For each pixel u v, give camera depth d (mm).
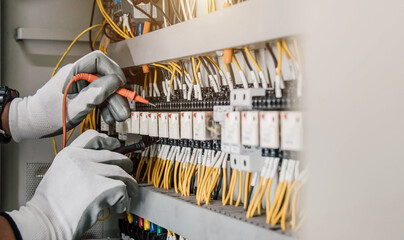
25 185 1624
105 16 1463
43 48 1653
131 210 1341
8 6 1604
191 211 1021
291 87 841
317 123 616
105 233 1677
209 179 1058
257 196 933
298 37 766
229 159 1109
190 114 1093
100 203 1020
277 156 889
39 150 1646
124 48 1399
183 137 1117
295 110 822
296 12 712
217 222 922
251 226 821
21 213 1060
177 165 1217
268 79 1017
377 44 633
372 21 631
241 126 912
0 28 1578
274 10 770
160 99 1351
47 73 1660
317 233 621
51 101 1230
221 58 1173
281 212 822
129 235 1564
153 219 1202
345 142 622
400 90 642
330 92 616
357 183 627
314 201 620
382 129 637
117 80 1167
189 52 1041
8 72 1606
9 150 1604
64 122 1177
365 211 631
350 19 625
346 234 625
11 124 1287
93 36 1692
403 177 641
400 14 638
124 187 1048
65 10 1678
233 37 883
